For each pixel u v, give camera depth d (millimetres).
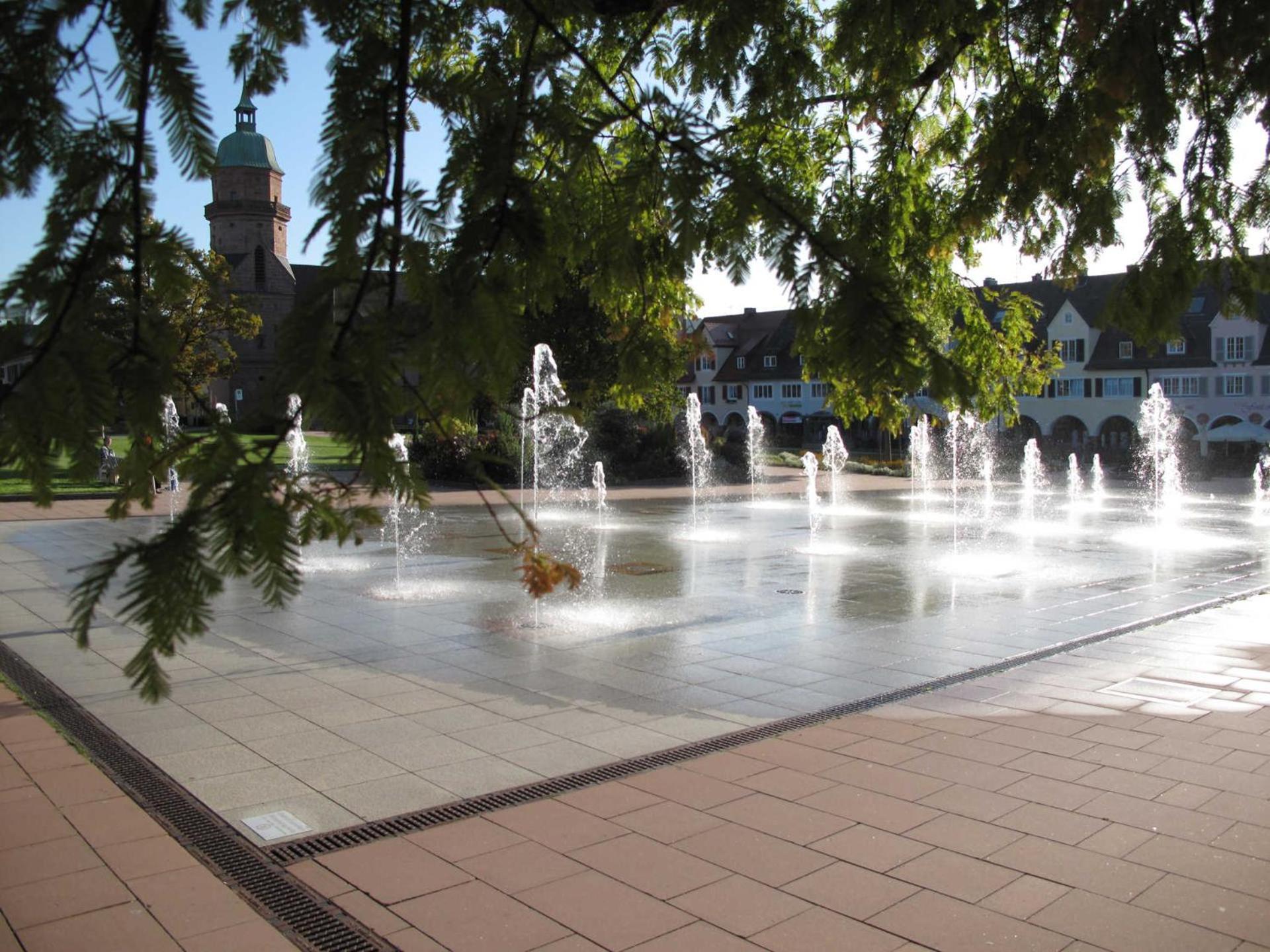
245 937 3926
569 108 1884
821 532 20531
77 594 1192
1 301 1264
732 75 4434
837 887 4402
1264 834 4949
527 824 5145
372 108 1521
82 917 4070
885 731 6746
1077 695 7613
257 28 1913
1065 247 5059
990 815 5211
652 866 4633
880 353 1499
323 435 1344
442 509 23875
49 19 1307
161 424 1296
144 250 1370
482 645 9586
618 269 2486
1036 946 3889
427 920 4129
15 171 1312
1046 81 5355
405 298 1508
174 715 7184
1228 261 4113
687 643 9727
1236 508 26438
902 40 4953
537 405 2146
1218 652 9086
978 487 35000
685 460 37844
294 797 5551
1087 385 49219
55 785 5586
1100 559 16125
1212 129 4281
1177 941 3918
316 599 12008
